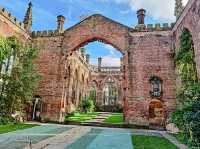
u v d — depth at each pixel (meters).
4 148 9.91
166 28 24.52
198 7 16.62
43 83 25.88
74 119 27.09
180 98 17.05
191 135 10.78
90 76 52.56
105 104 51.25
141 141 13.28
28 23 27.22
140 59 24.33
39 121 24.78
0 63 20.44
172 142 13.27
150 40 24.61
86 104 41.72
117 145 11.66
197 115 10.96
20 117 22.41
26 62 21.23
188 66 19.55
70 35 26.80
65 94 25.73
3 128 16.72
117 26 25.84
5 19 22.59
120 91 51.00
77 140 12.94
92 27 26.45
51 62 26.39
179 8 22.64
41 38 27.45
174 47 23.41
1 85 20.06
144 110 22.92
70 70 35.81
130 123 22.81
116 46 25.36
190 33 19.28
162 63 23.70
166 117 22.22
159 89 23.30
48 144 11.32
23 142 11.51
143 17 25.58
